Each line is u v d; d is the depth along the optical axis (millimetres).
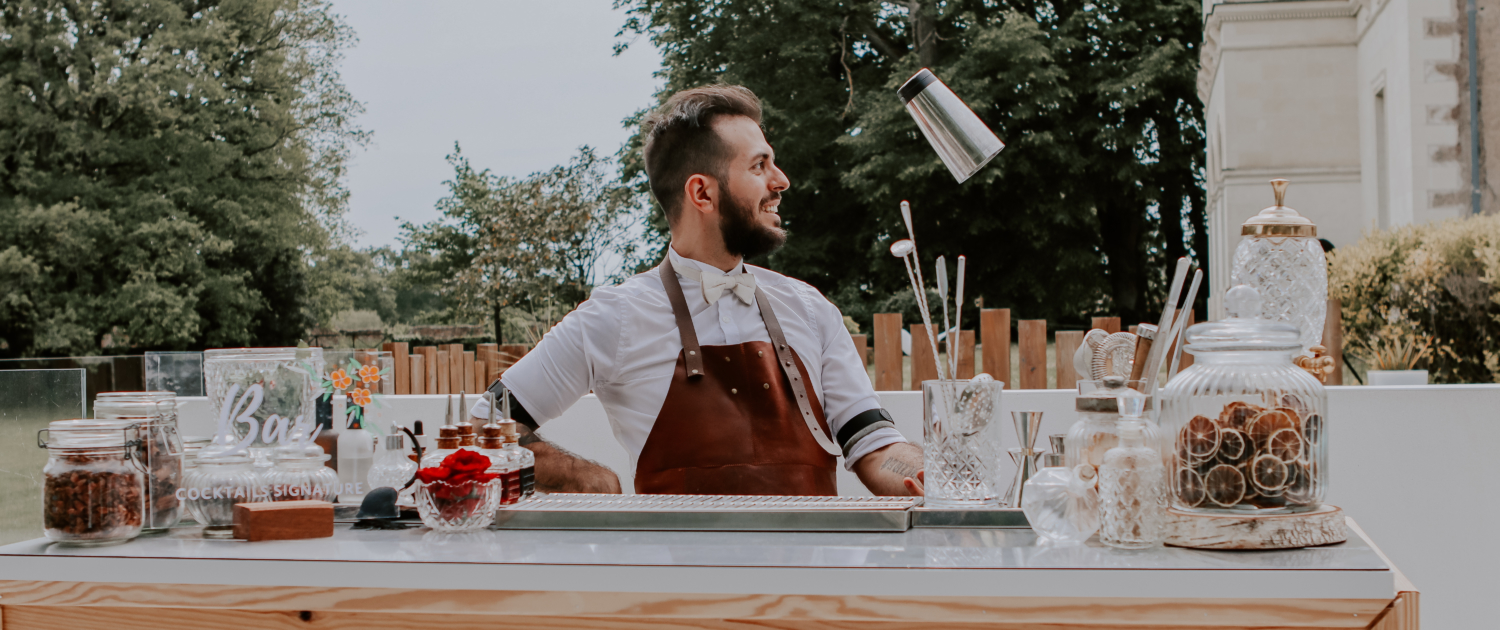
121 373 3043
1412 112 10492
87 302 18484
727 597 981
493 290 16438
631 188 19156
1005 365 3500
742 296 1975
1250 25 14047
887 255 18781
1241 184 14125
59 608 1104
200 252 19750
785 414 1893
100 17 19109
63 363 4852
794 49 17969
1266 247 1453
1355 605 910
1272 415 1009
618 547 1078
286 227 20672
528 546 1095
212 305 19969
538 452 1780
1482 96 10266
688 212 1984
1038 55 17141
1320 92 13922
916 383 3633
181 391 1587
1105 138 18172
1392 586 905
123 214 18750
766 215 1981
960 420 1227
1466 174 10312
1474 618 2191
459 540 1143
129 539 1183
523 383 1941
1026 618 942
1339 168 13781
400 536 1179
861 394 1995
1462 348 4672
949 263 19422
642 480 1899
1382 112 12922
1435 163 10414
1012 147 17859
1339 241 13812
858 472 1900
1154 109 19562
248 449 1317
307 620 1051
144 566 1085
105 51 18594
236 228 20094
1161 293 23016
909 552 1029
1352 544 1029
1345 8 13711
